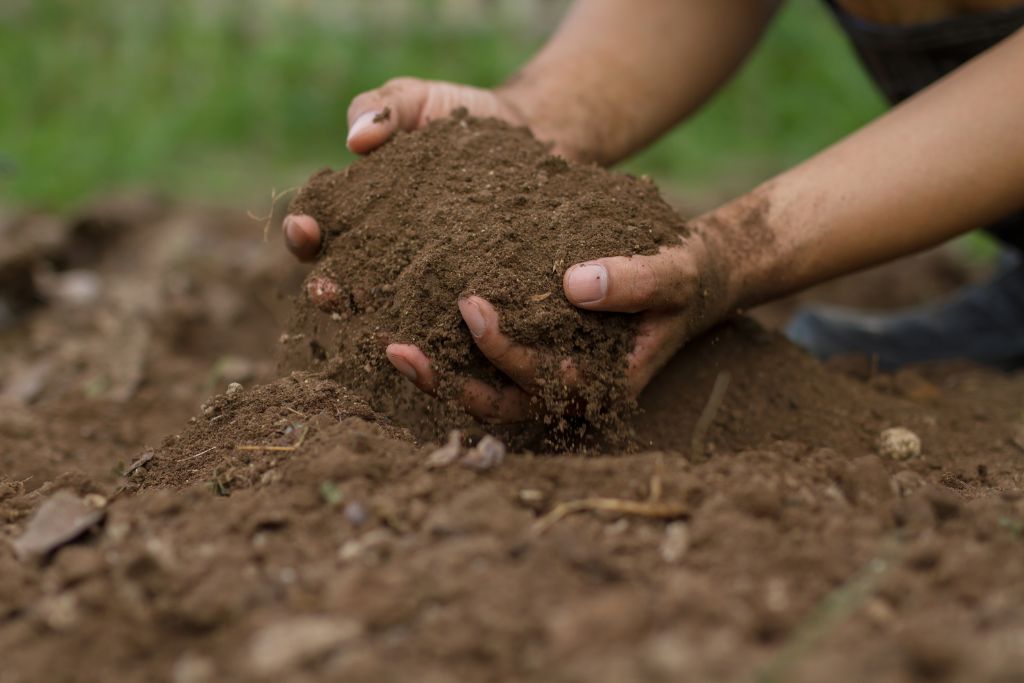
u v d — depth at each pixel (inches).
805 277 35.0
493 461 31.5
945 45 38.8
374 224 34.7
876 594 28.7
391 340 33.7
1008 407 37.5
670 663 27.3
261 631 28.4
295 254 35.7
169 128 81.6
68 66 88.6
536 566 29.2
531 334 32.5
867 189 34.6
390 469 31.4
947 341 44.4
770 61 90.8
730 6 40.0
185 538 30.4
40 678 28.3
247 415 33.6
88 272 57.6
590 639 27.9
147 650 28.6
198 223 63.6
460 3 96.8
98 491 33.4
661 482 31.0
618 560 29.5
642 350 33.3
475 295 32.6
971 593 28.6
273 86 87.5
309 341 35.3
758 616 28.3
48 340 45.7
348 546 30.0
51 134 79.5
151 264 56.5
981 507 31.1
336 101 87.4
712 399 35.5
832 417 35.8
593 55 39.5
